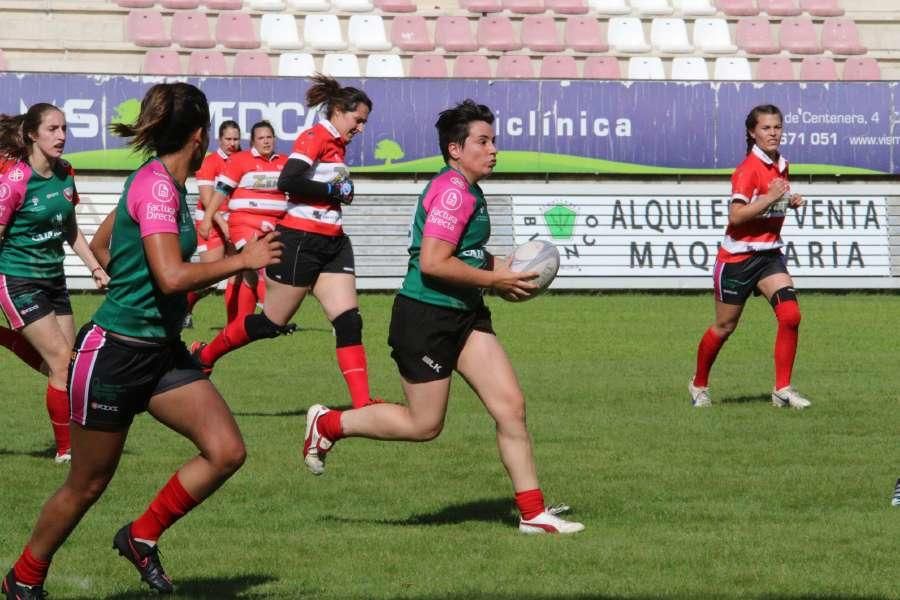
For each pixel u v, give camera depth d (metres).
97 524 11.74
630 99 38.44
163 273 8.36
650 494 13.02
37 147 13.89
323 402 19.42
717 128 38.78
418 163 37.84
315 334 29.12
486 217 11.41
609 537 11.23
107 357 8.59
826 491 13.10
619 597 9.38
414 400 11.52
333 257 17.02
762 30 47.09
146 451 15.42
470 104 11.23
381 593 9.51
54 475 14.04
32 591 8.89
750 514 12.12
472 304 11.36
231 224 23.69
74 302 34.03
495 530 11.58
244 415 18.16
